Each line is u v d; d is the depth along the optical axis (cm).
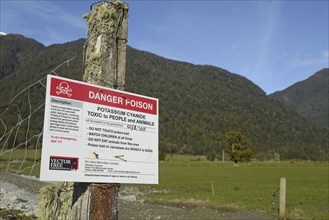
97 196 461
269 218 2108
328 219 2017
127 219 1986
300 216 2102
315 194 3158
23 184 3216
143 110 514
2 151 894
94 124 462
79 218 464
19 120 803
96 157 458
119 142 482
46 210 666
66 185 580
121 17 516
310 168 8262
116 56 504
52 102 430
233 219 2070
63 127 435
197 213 2269
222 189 3788
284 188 2111
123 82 506
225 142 19750
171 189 3903
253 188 3844
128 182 484
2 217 1310
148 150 511
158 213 2236
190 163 10731
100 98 472
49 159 420
